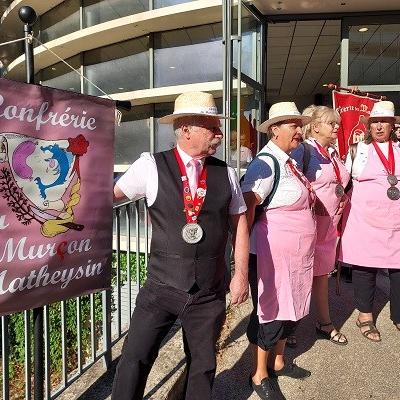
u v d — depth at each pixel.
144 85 10.99
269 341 2.61
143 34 10.88
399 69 6.52
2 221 1.74
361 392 2.85
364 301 3.60
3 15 14.53
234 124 5.12
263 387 2.70
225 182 2.02
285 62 11.97
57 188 1.88
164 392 2.57
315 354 3.32
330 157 3.33
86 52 12.30
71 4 12.34
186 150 2.00
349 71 6.58
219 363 3.19
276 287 2.57
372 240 3.46
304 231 2.59
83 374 2.80
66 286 1.95
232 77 5.05
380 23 6.41
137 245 3.26
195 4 9.23
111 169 2.04
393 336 3.61
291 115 2.49
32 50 1.85
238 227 2.12
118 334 3.12
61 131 1.87
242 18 5.78
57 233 1.89
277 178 2.51
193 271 1.94
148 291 2.04
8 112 1.71
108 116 2.02
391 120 3.47
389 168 3.43
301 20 6.55
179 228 1.93
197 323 2.03
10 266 1.78
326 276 3.50
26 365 2.36
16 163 1.75
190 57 10.24
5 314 1.79
